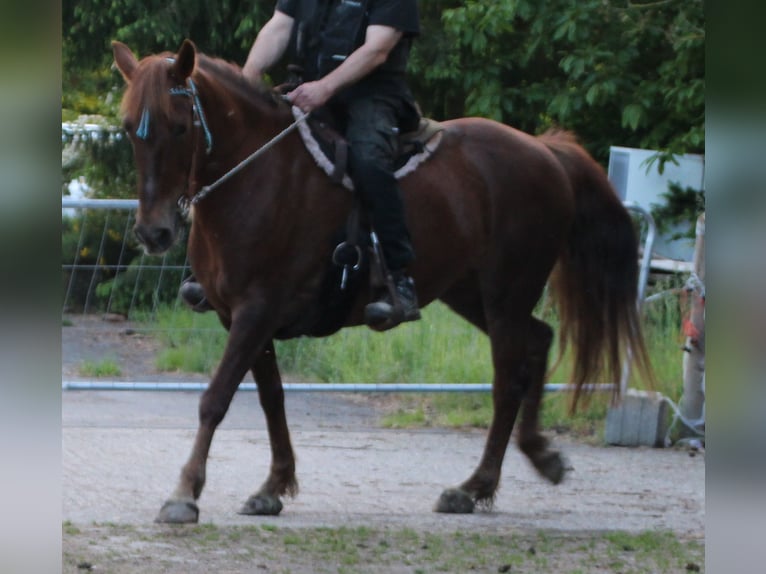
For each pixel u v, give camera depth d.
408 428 14.07
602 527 9.36
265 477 11.02
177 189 8.20
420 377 15.02
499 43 20.62
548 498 10.61
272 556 7.82
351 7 9.26
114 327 13.15
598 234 10.88
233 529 8.57
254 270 8.71
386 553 8.09
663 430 13.35
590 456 12.75
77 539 8.01
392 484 10.97
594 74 19.39
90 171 21.30
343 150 9.05
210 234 8.75
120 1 19.91
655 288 15.59
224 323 9.39
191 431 13.35
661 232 19.33
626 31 19.50
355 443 12.98
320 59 9.32
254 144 8.78
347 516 9.48
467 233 9.83
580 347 10.84
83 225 12.70
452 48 20.25
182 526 8.52
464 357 15.09
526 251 10.31
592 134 21.58
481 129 10.30
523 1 19.08
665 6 19.50
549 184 10.42
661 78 19.44
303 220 8.88
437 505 9.86
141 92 8.08
